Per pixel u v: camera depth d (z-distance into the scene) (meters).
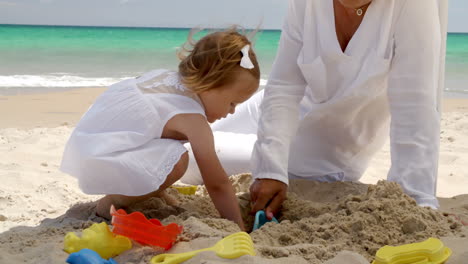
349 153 2.87
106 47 20.42
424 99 2.28
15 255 1.69
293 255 1.61
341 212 2.03
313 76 2.47
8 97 6.86
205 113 2.38
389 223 1.89
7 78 9.38
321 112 2.61
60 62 13.19
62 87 8.35
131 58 15.14
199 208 2.45
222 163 3.02
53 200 2.73
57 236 1.96
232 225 2.00
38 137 4.27
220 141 3.07
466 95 8.17
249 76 2.29
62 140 4.18
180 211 2.36
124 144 2.24
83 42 23.69
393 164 2.31
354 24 2.38
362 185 2.81
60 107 6.16
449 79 10.55
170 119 2.24
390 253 1.58
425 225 1.87
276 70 2.58
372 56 2.36
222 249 1.56
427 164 2.23
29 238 1.94
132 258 1.65
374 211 1.92
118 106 2.34
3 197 2.70
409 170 2.23
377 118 2.70
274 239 1.90
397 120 2.32
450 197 2.93
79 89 7.95
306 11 2.42
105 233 1.71
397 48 2.33
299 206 2.37
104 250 1.69
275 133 2.43
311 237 1.89
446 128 4.92
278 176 2.33
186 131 2.21
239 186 2.90
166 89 2.34
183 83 2.33
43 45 20.52
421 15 2.27
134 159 2.20
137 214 1.72
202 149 2.18
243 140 3.09
